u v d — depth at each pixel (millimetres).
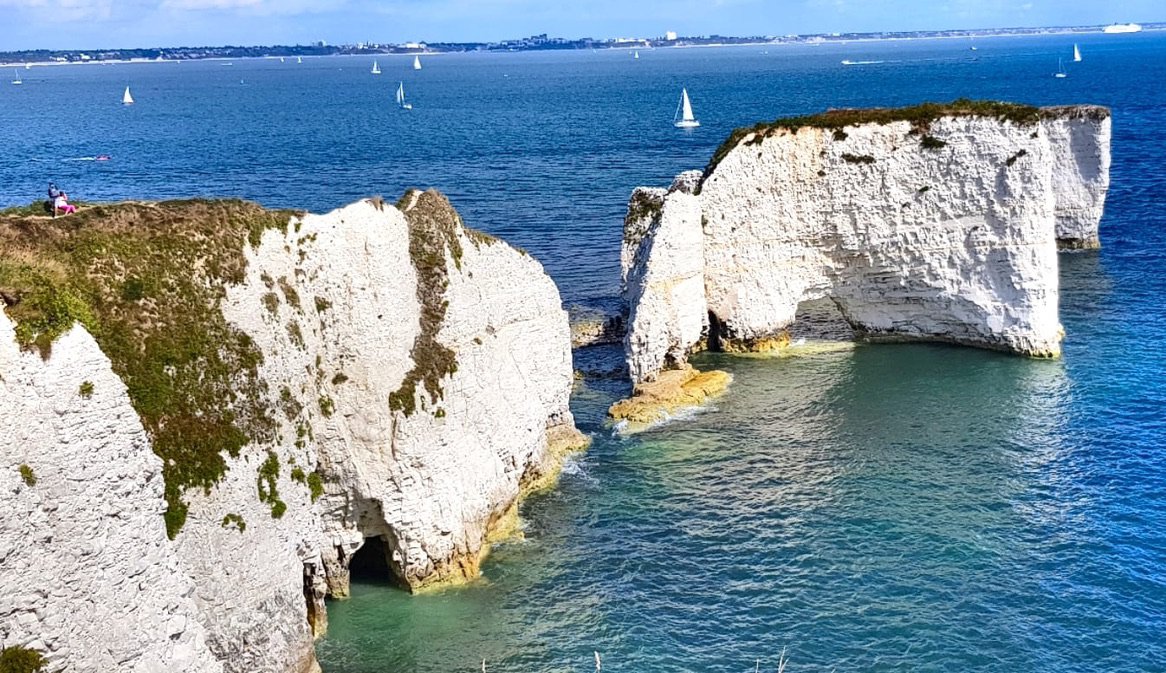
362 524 34781
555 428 46719
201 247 29109
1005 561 36625
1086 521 39125
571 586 35875
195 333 28078
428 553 35281
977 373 55438
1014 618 33375
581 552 38062
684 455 46250
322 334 32812
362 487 33562
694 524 40000
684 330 56469
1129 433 46656
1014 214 56750
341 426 33094
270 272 31109
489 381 38719
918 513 40250
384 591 35750
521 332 42094
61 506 22688
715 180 58281
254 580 28469
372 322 33500
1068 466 43719
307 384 32031
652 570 36781
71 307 24938
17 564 22203
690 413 51125
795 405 51812
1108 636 32406
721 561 37281
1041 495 41312
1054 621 33188
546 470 43875
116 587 23656
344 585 35281
